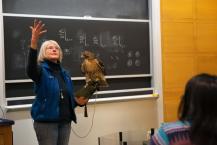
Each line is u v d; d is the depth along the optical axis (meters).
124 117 3.83
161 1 3.96
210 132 1.05
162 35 3.96
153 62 3.98
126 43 3.86
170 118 4.02
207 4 4.20
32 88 3.36
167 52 3.99
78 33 3.59
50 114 2.55
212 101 1.06
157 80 3.98
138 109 3.91
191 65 4.11
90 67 3.02
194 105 1.08
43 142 2.62
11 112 3.23
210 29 4.22
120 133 3.52
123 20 3.84
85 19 3.62
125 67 3.85
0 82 3.14
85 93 2.94
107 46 3.75
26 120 3.30
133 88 3.92
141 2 3.97
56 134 2.64
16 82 3.28
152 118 3.97
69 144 3.54
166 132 1.15
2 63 3.15
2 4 3.22
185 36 4.08
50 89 2.56
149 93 3.98
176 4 4.03
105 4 3.76
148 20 3.99
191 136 1.09
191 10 4.11
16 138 3.25
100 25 3.71
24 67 3.31
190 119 1.11
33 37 2.44
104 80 3.10
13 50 3.27
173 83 4.03
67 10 3.56
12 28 3.26
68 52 3.54
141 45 3.95
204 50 4.19
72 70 3.56
